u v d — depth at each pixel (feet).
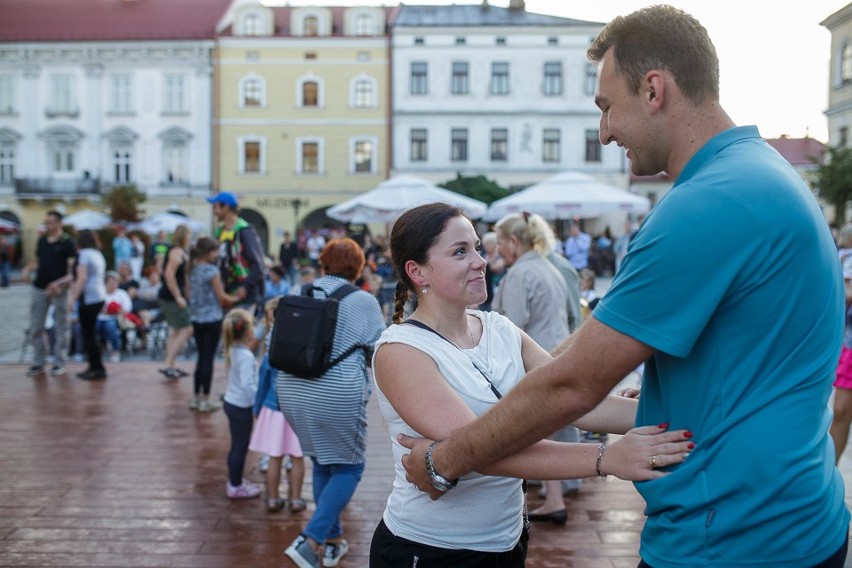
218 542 14.12
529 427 5.20
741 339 4.79
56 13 136.56
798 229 4.77
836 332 5.04
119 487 17.34
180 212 132.57
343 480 12.57
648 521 5.27
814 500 4.78
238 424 16.56
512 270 15.17
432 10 136.98
